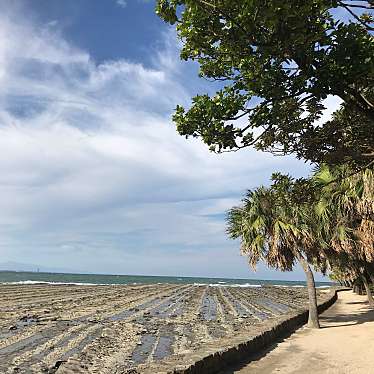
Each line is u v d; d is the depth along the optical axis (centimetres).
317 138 585
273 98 482
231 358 1105
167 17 477
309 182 668
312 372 1037
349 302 3738
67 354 1398
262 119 517
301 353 1290
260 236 2031
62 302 3578
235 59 485
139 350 1496
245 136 536
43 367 1205
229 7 425
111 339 1728
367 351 1320
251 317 2853
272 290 7381
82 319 2392
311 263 2059
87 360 1296
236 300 4669
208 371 952
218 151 545
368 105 490
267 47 437
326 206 1877
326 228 1936
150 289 6612
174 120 536
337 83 457
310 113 580
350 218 1892
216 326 2267
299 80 456
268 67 461
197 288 7500
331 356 1245
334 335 1694
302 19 416
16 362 1266
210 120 523
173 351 1489
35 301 3612
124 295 4862
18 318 2348
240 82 497
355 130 579
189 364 860
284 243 1984
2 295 4222
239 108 513
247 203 2050
